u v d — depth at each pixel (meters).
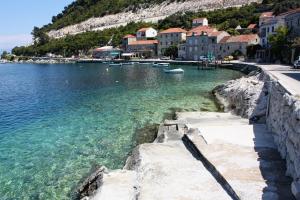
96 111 36.91
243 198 13.73
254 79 44.38
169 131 25.78
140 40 159.38
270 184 14.89
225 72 79.19
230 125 25.73
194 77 69.81
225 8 173.25
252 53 99.56
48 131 29.34
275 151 19.16
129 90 53.09
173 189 15.62
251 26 129.62
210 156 18.56
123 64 127.31
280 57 75.38
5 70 125.62
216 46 118.44
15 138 27.50
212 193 15.01
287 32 74.12
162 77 72.31
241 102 33.47
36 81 76.38
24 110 39.12
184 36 141.38
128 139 26.45
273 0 149.12
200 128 24.19
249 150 19.39
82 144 25.48
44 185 18.89
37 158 22.83
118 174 17.53
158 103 40.34
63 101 44.75
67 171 20.62
